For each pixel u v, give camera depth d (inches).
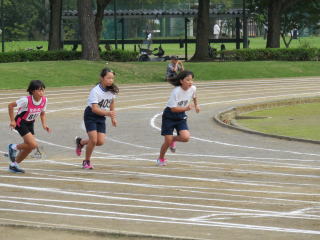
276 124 2223.2
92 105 1285.7
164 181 1159.6
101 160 1461.6
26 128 1259.8
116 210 892.0
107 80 1286.9
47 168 1326.3
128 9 5979.3
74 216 845.8
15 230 721.6
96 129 1305.4
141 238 682.8
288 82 4084.6
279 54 5088.6
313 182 1154.7
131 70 4252.0
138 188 1085.1
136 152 1594.5
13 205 928.9
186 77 1330.0
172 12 5615.2
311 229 761.0
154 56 5708.7
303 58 5113.2
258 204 938.1
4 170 1289.4
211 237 714.8
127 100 3085.6
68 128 2084.2
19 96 3260.3
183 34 6934.1
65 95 3314.5
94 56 4466.0
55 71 4003.4
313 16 6131.9
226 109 2539.4
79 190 1063.0
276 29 5359.3
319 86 3801.7
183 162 1419.8
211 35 6806.1
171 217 841.5
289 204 936.9
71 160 1457.9
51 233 707.4
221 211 884.6
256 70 4566.9
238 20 5654.5
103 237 689.6
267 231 748.6
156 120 2276.1
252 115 2541.8
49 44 4995.1
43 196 1006.4
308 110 2696.9
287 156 1514.5
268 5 5497.1
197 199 980.6
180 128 1358.3
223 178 1195.9
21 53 4498.0
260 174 1242.6
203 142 1759.4
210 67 4527.6
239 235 725.3
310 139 1818.4
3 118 2420.0
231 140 1793.8
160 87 3757.4
